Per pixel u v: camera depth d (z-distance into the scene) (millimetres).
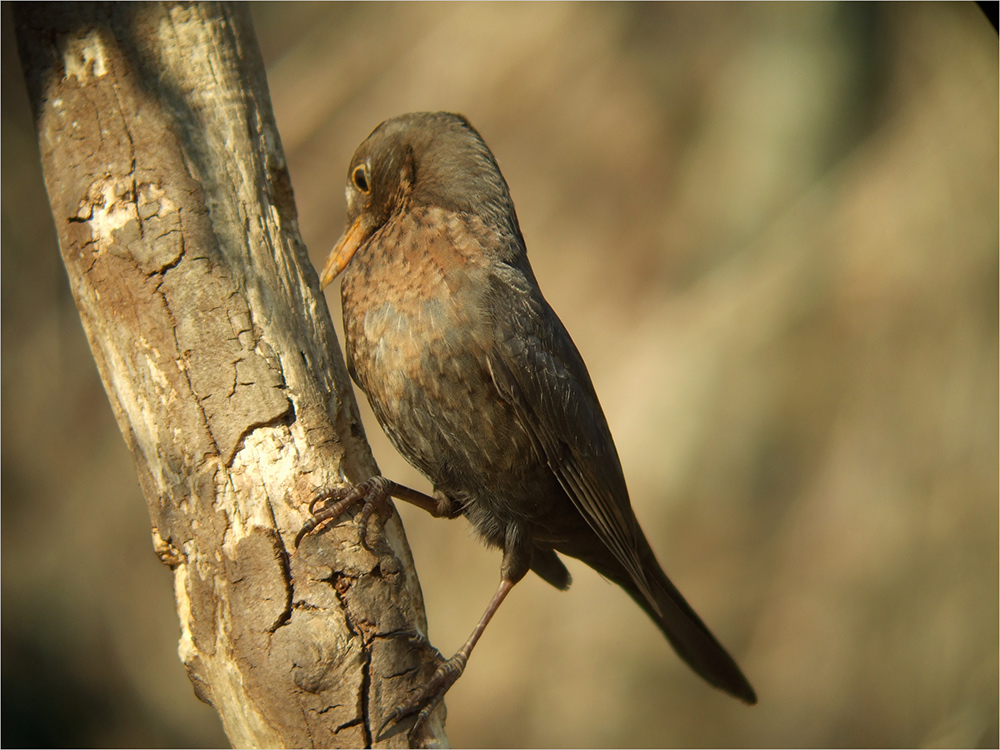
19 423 12695
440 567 12844
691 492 12773
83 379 12945
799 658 12234
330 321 5570
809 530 12602
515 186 14227
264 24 14781
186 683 12375
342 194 13758
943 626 11977
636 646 12609
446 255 5820
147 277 5027
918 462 12523
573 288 13781
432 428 5848
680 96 14250
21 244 12773
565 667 12562
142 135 5242
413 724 4719
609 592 12766
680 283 13602
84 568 12500
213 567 4762
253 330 5070
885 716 11906
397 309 5754
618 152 14211
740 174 13742
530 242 14023
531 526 6285
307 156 14047
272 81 14562
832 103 13633
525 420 5836
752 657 12352
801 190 13633
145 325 4980
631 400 13086
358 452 5406
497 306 5770
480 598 12719
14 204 12664
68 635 12211
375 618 4727
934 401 12562
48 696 11828
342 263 6727
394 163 6449
